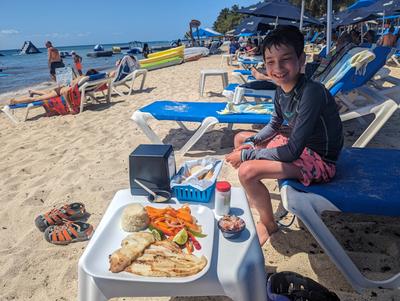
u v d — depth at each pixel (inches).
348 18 451.2
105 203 106.5
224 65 564.4
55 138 187.9
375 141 143.2
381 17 565.0
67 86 259.3
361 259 73.8
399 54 392.2
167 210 59.4
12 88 552.1
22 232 94.4
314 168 69.4
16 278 75.6
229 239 53.8
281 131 91.0
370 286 65.0
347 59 139.8
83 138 181.8
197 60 746.8
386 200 63.3
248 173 72.1
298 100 69.2
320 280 68.5
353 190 67.1
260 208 77.8
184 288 48.0
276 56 66.1
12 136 203.5
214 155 142.7
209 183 64.8
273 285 59.0
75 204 102.0
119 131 189.9
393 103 118.3
